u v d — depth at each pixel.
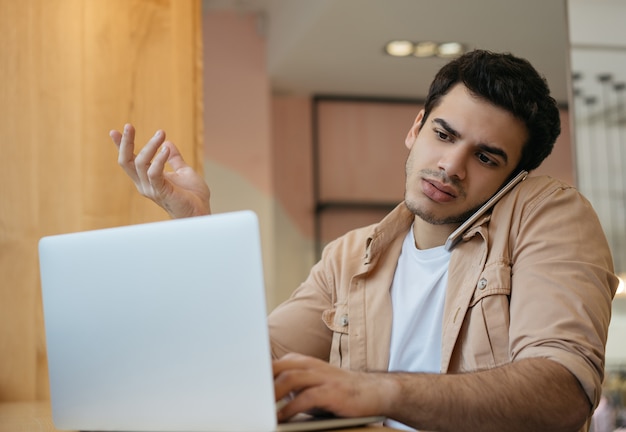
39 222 2.22
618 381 3.28
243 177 4.39
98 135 2.26
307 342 1.57
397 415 1.04
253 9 4.40
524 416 1.07
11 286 2.19
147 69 2.32
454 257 1.41
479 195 1.41
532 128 1.42
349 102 4.30
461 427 1.05
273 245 4.36
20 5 2.25
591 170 3.28
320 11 3.93
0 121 2.22
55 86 2.25
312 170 4.38
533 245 1.30
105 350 1.04
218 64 4.40
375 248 1.52
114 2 2.30
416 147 1.46
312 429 0.98
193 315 0.96
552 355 1.16
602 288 1.25
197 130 2.36
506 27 3.58
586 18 3.33
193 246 0.95
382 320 1.48
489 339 1.32
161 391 0.99
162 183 1.48
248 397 0.93
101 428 1.06
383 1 3.82
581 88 3.31
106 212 2.25
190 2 2.38
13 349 2.19
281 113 4.38
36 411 1.74
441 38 3.84
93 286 1.04
